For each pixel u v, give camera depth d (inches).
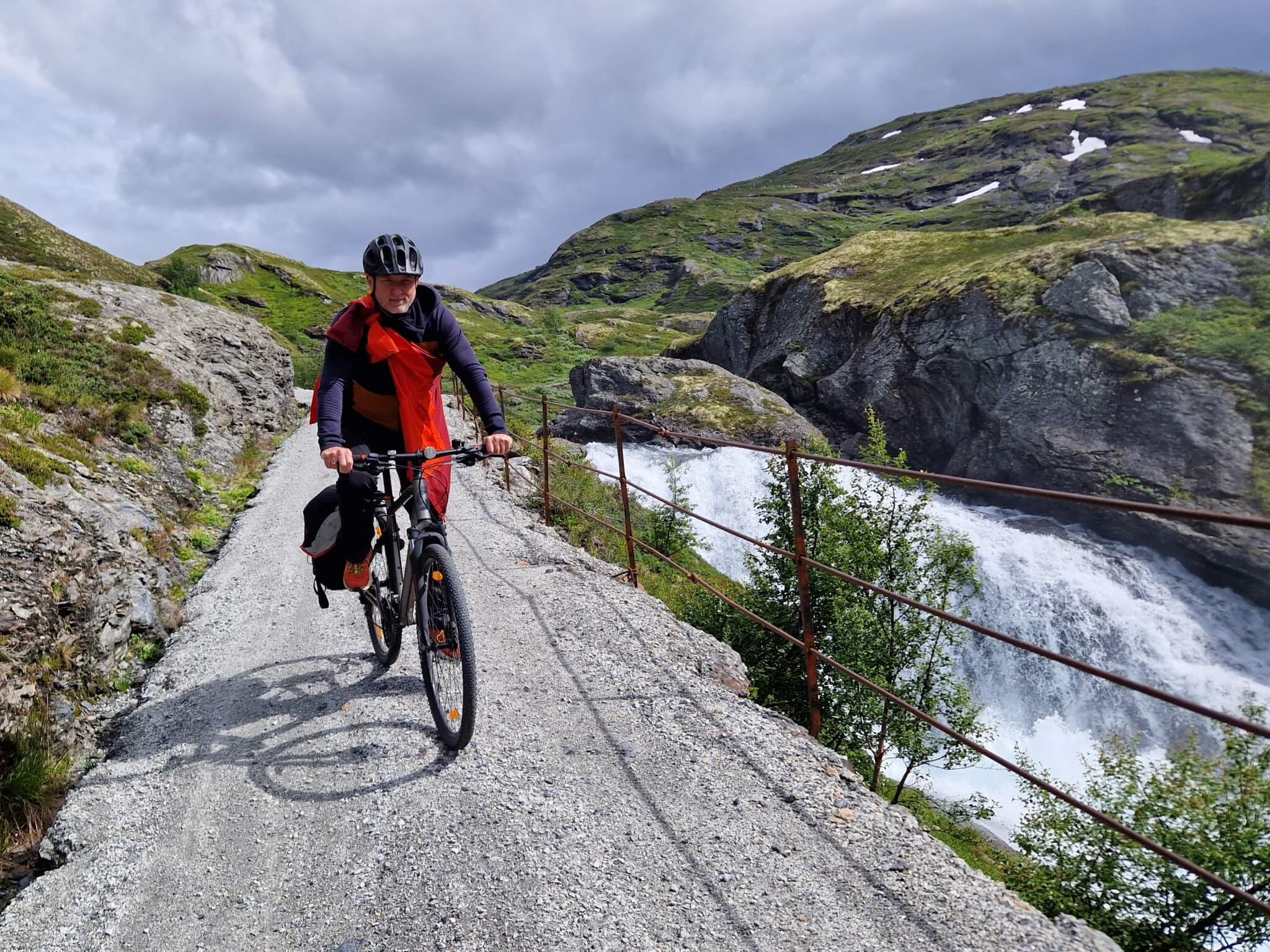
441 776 141.9
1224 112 6998.0
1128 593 1053.2
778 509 636.7
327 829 130.0
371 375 143.5
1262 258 1339.8
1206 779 407.8
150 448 436.5
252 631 229.3
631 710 166.7
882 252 2201.0
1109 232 1819.6
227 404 631.2
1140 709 848.9
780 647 601.6
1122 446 1258.6
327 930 106.9
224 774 149.6
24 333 482.9
